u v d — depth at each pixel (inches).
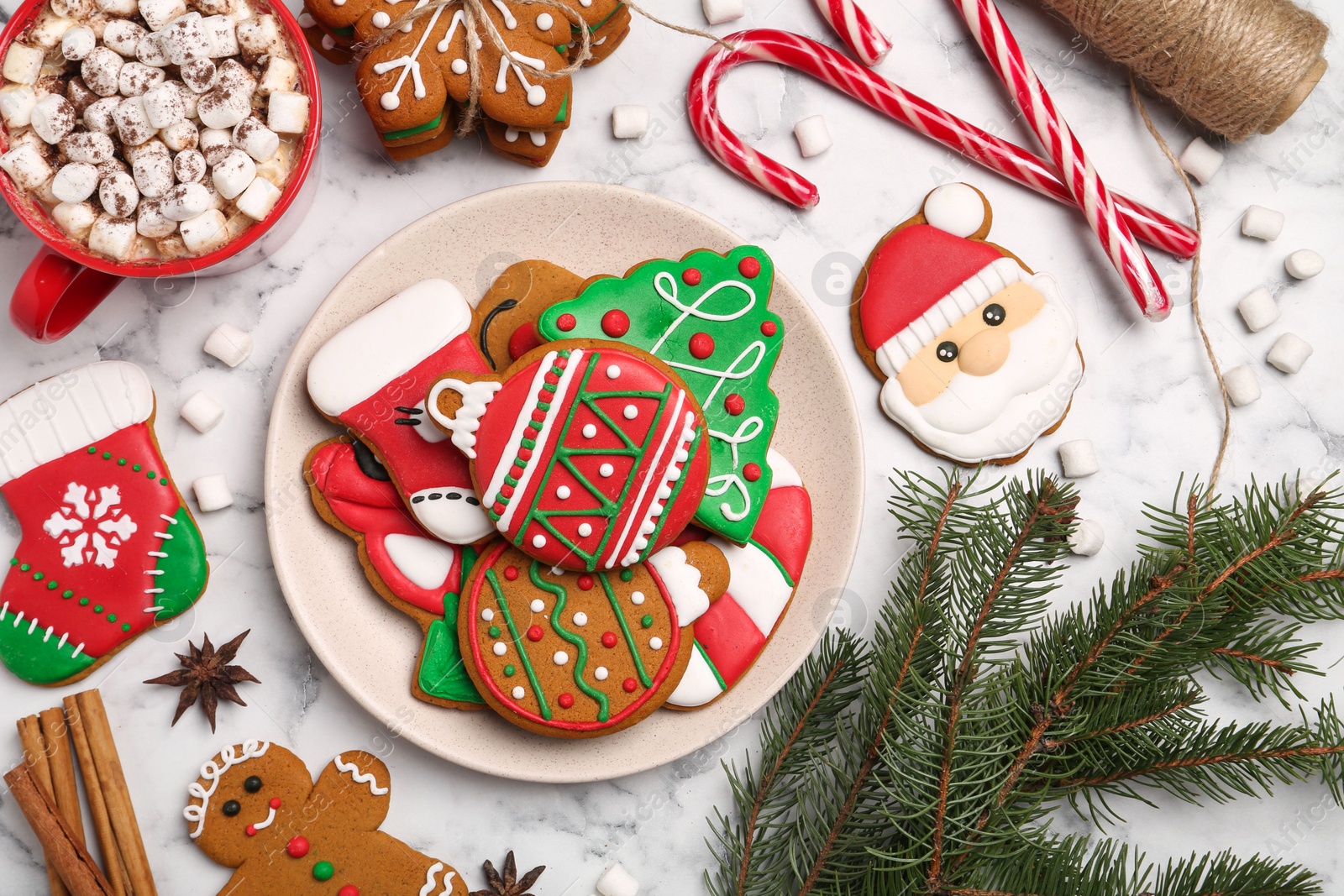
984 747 23.9
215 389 25.7
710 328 24.8
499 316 25.0
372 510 24.7
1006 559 24.0
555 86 24.3
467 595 24.4
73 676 25.1
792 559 25.0
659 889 26.0
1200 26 25.3
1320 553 24.0
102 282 24.2
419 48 24.0
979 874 23.9
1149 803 24.5
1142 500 26.9
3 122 23.0
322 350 24.3
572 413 23.6
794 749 24.9
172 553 25.1
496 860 25.8
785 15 26.6
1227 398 26.5
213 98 23.1
